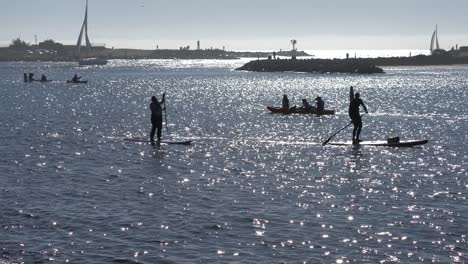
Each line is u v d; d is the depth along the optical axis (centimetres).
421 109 7219
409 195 2653
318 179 3025
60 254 1892
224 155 3791
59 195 2650
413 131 5066
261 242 2006
